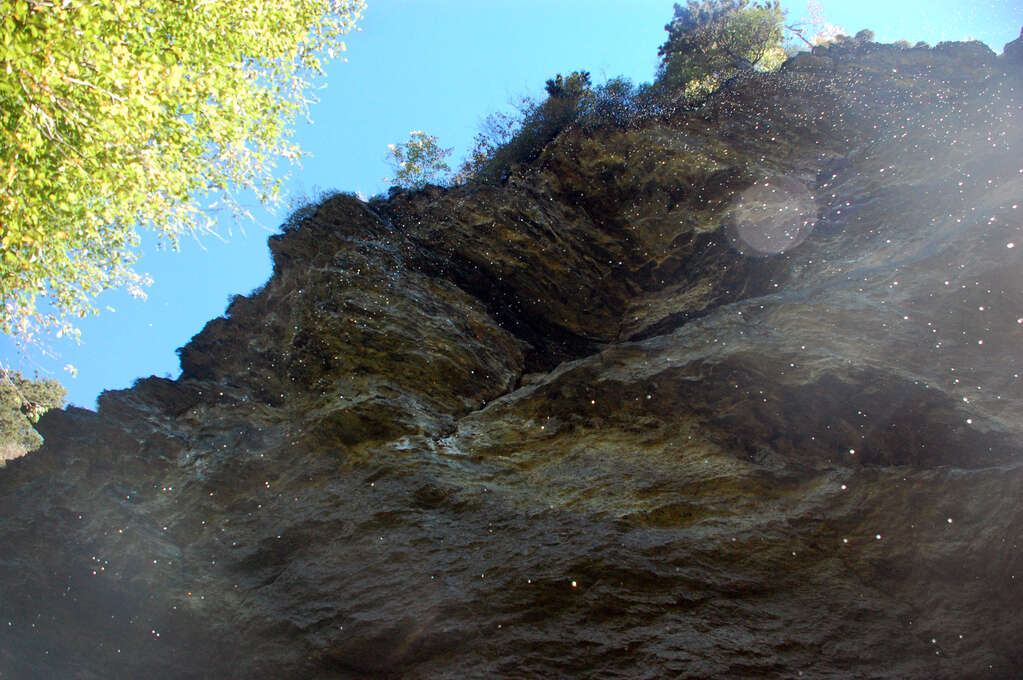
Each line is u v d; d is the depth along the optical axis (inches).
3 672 247.1
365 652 235.9
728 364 299.1
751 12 735.1
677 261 436.5
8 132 279.7
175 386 387.5
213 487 315.3
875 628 209.6
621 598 233.0
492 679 218.7
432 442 327.9
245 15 408.5
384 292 413.7
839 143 493.0
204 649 255.0
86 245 378.0
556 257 457.7
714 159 486.3
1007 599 200.7
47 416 348.5
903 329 283.9
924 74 523.8
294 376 382.9
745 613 222.4
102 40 311.3
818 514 242.2
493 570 250.8
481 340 411.2
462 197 501.4
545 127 590.9
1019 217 295.3
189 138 367.9
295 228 484.7
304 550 281.4
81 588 271.3
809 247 386.0
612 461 292.0
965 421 244.8
